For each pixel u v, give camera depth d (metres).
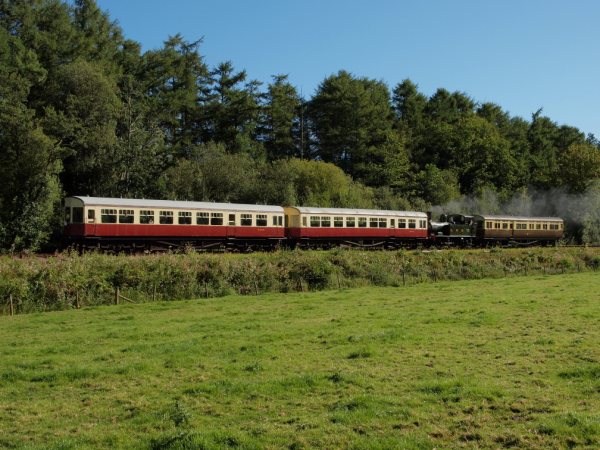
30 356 14.65
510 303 22.34
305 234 48.69
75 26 70.38
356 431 9.15
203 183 62.25
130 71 76.00
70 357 14.46
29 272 23.75
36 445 9.01
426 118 106.75
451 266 36.16
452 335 16.12
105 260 26.31
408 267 34.50
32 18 62.94
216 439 8.80
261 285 28.28
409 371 12.48
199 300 24.92
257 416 9.98
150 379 12.41
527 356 13.52
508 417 9.58
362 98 90.56
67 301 23.77
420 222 56.59
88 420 10.12
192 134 81.19
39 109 58.44
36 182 48.06
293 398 10.91
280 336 16.39
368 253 35.06
